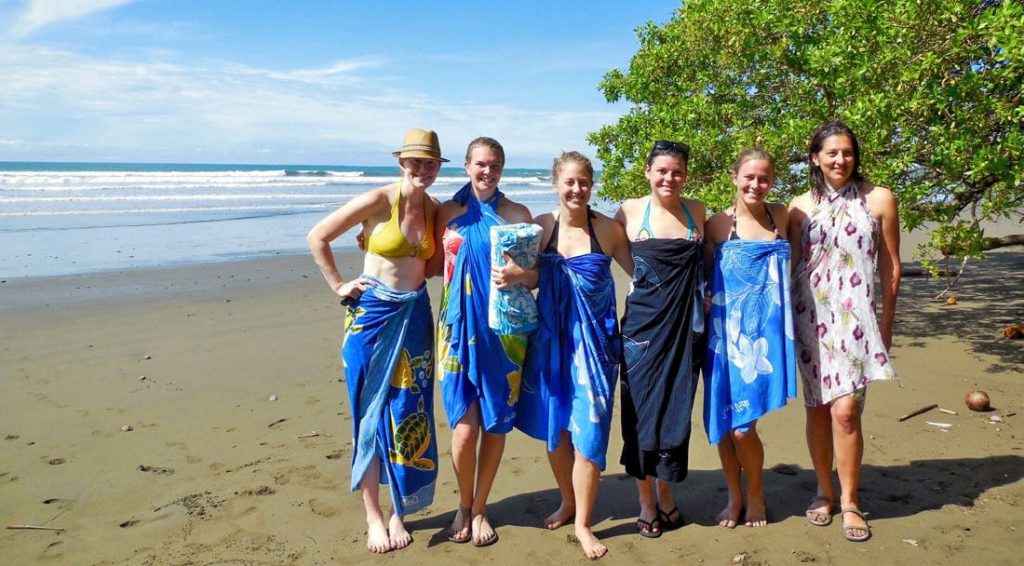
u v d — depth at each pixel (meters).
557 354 3.29
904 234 13.76
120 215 19.64
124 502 3.80
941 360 5.93
